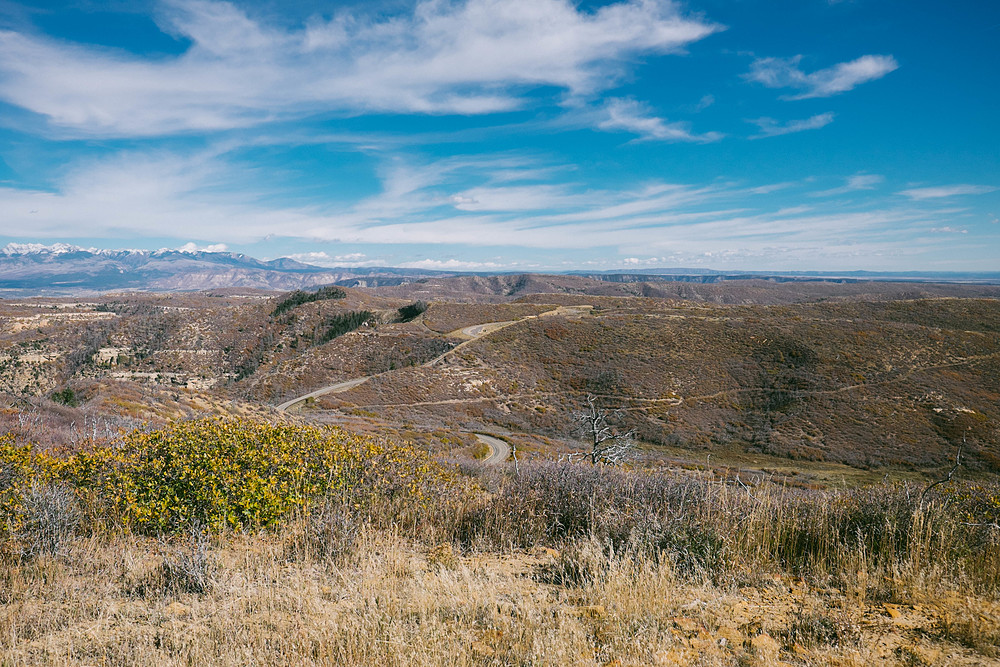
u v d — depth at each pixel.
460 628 3.17
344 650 2.93
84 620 3.45
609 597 3.52
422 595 3.57
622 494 5.61
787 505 5.18
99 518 5.13
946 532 4.46
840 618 3.25
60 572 4.15
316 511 5.36
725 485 5.73
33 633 3.25
